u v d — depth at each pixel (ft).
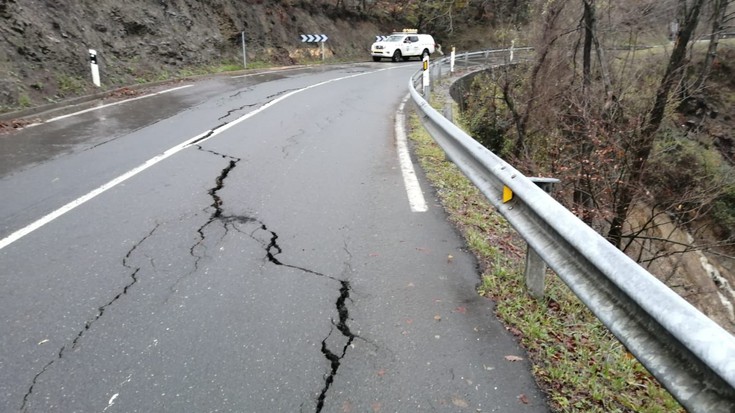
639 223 42.29
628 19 53.72
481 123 59.67
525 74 59.88
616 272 7.23
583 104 45.88
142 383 8.44
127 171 20.38
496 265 13.00
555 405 8.14
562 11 53.36
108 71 47.47
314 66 82.48
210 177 19.75
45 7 43.80
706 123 66.90
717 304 46.85
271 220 15.55
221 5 75.61
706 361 5.29
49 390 8.26
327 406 8.02
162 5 62.75
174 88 47.26
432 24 136.87
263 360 9.05
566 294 12.17
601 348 10.00
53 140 25.91
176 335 9.71
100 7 51.85
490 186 13.87
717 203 49.03
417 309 10.78
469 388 8.46
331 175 20.57
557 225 9.25
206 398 8.13
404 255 13.35
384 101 43.21
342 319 10.36
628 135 41.63
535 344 9.70
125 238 14.02
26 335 9.66
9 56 37.09
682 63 41.42
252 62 77.15
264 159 22.65
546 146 52.03
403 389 8.41
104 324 10.03
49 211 15.97
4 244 13.55
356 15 118.11
